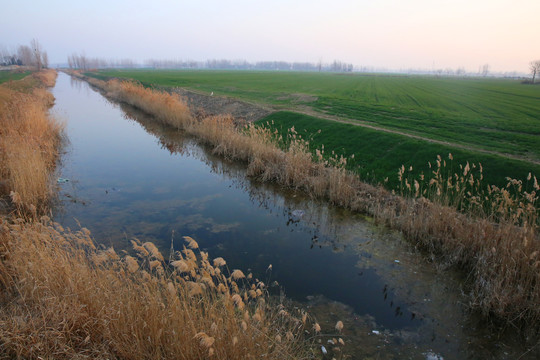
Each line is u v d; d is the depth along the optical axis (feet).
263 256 25.38
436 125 62.44
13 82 117.19
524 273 19.35
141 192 38.65
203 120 66.23
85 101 119.75
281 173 41.70
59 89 168.35
